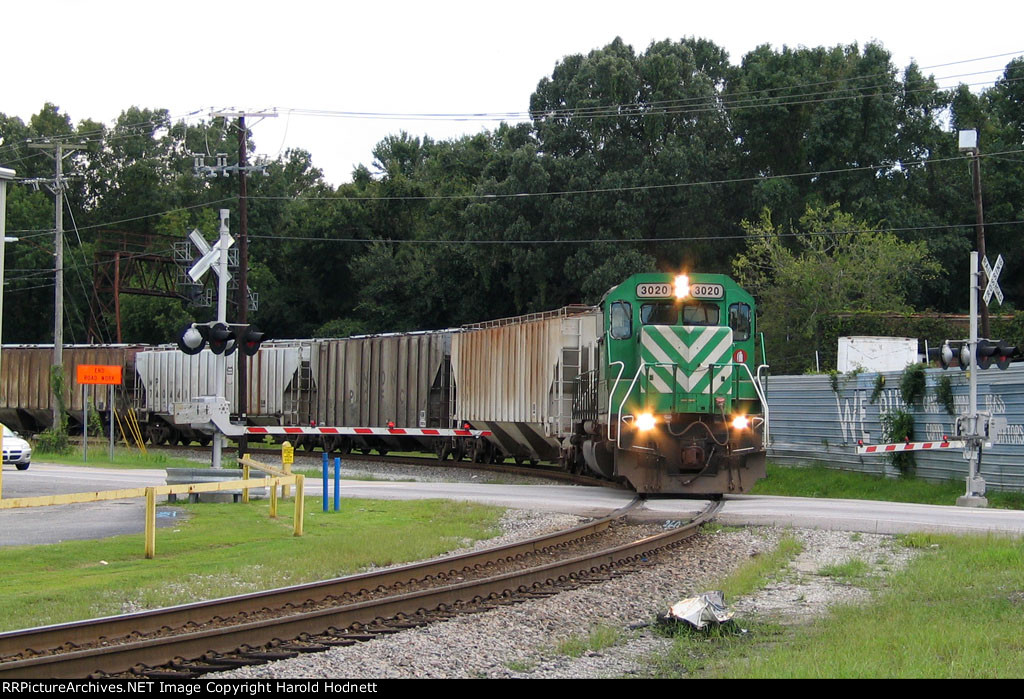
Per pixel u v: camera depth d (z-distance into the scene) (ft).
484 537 64.54
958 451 94.32
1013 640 35.06
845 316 151.23
